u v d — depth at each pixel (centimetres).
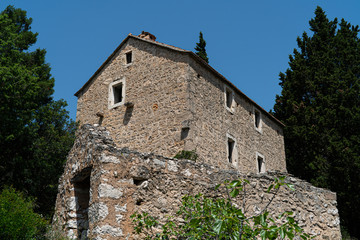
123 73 1778
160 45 1670
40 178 1611
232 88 1800
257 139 1919
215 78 1700
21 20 2594
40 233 965
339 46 2550
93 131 1001
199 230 707
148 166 916
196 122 1497
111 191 848
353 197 1769
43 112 1767
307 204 1025
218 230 590
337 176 1852
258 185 979
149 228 852
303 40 2741
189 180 953
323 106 2223
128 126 1648
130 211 855
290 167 2230
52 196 1598
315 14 2877
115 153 891
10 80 1627
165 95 1574
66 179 1070
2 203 905
